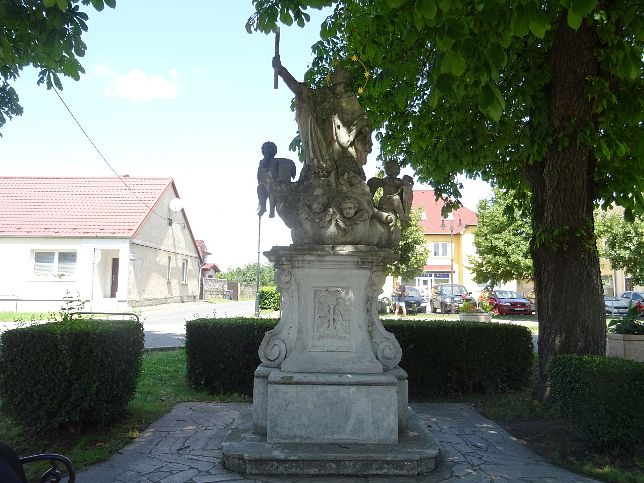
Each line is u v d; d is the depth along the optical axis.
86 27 6.23
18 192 29.48
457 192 10.71
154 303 30.89
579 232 6.97
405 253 29.39
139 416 6.57
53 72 7.21
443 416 6.99
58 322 6.12
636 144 6.82
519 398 7.71
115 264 28.52
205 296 46.50
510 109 8.13
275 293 29.08
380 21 6.84
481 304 21.50
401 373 5.28
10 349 5.57
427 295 35.91
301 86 5.62
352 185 5.38
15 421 5.67
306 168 5.52
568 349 6.95
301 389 4.91
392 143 10.66
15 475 2.43
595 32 6.65
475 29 4.06
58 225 27.06
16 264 26.53
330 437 4.88
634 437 4.98
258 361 8.20
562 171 7.05
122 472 4.73
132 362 6.48
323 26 8.66
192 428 6.25
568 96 6.80
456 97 4.30
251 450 4.70
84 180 30.86
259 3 6.36
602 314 7.07
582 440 5.46
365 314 5.20
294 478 4.52
